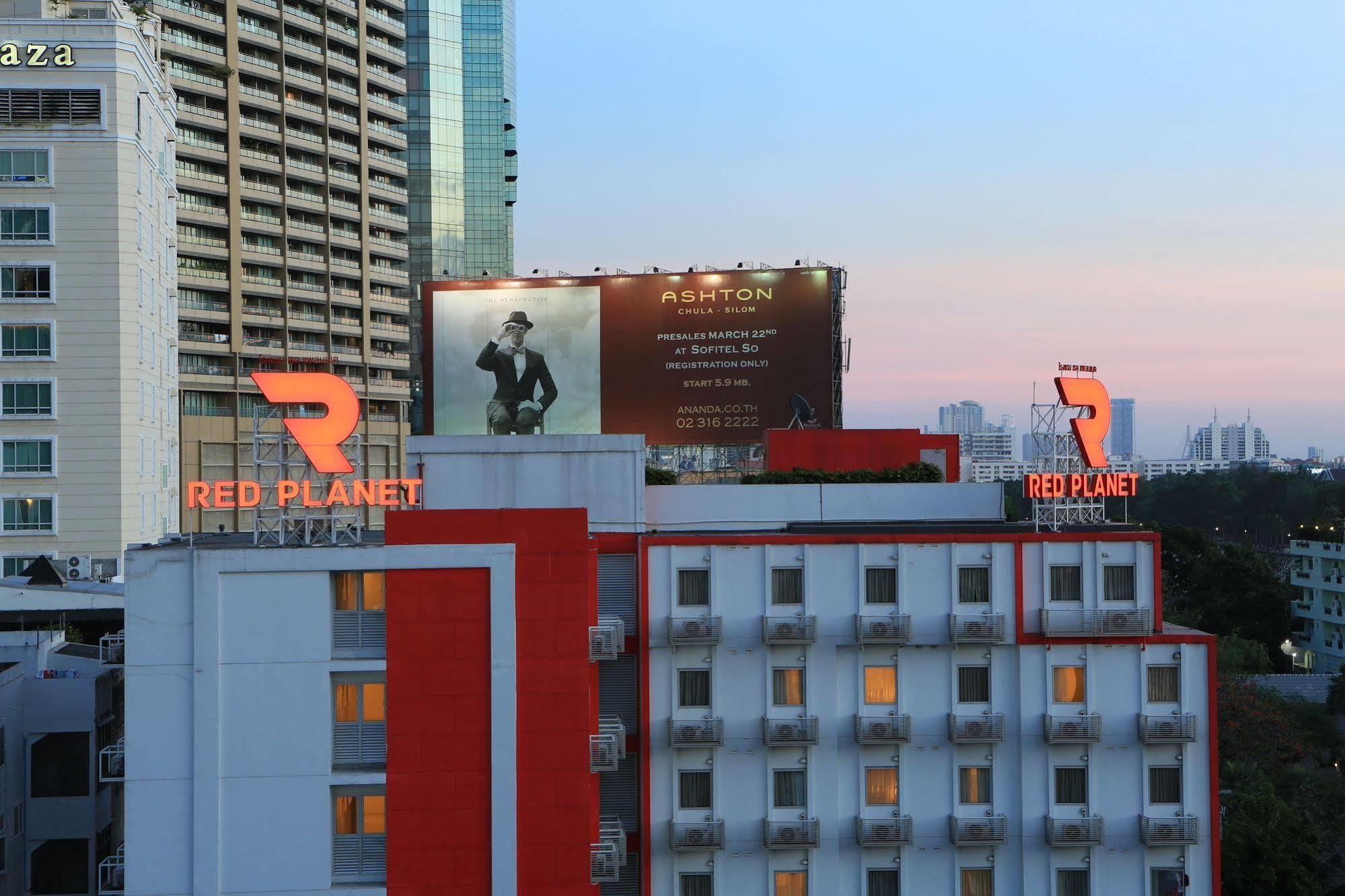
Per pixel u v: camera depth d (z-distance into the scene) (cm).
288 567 3875
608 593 4981
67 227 10212
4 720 5169
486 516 3953
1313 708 10394
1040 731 4878
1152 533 4975
